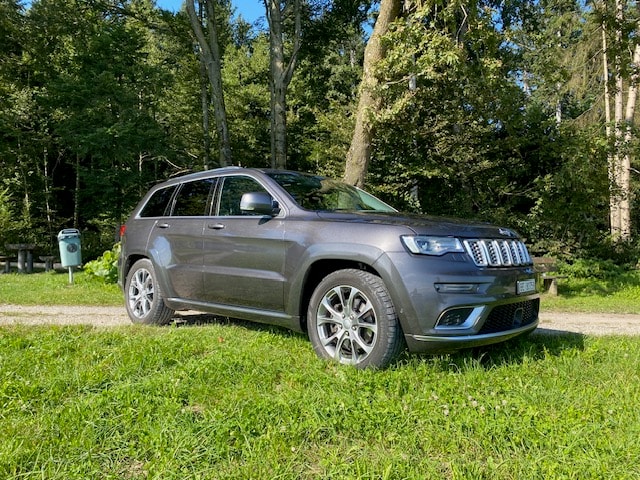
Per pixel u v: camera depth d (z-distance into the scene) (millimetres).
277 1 16016
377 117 9680
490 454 2465
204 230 5066
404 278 3629
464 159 13578
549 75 11617
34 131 21312
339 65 30875
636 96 19422
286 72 16250
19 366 3635
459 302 3594
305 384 3393
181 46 21859
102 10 19094
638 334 5875
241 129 26922
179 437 2539
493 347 4449
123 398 3010
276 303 4398
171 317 5676
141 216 6129
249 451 2432
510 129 12766
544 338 5020
